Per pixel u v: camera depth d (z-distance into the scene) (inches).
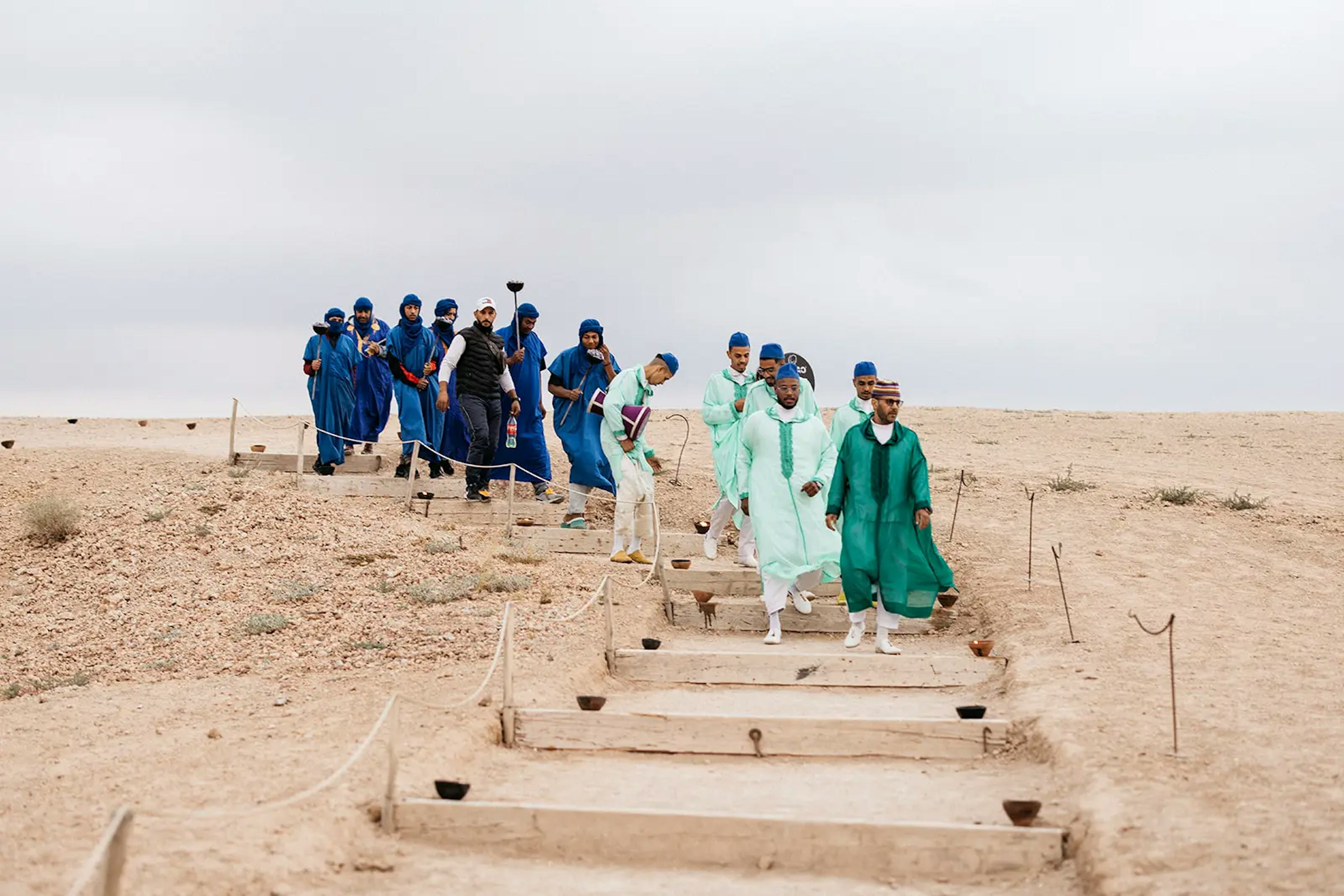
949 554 522.9
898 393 394.0
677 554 555.5
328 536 516.7
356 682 349.1
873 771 284.8
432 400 627.5
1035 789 261.0
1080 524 584.1
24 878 200.7
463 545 513.3
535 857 238.4
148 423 1007.0
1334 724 285.3
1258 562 512.1
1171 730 281.6
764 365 478.3
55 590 475.2
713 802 258.4
